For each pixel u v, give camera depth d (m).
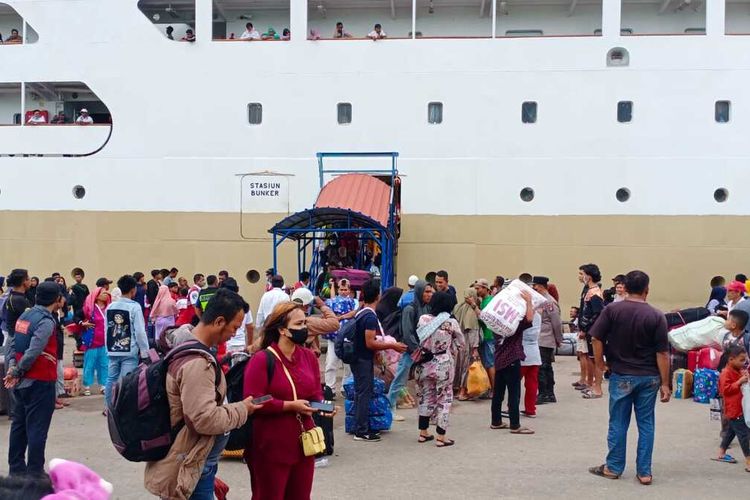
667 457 7.00
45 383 5.93
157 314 11.14
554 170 16.16
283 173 16.77
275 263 13.88
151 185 17.09
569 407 9.52
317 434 4.29
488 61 16.31
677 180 15.91
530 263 16.17
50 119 19.23
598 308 10.45
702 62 15.90
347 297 9.98
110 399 3.69
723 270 15.81
